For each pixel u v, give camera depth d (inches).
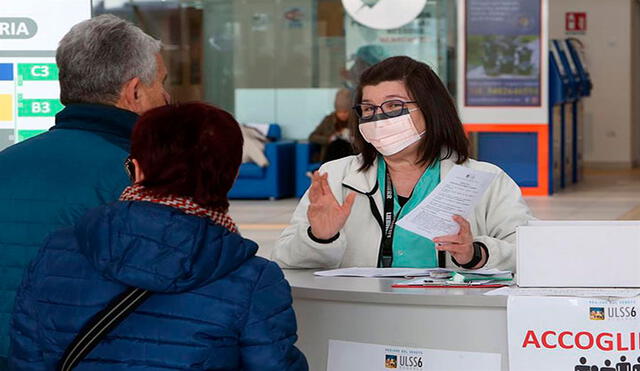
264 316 89.0
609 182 709.3
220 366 88.3
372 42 620.7
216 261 88.0
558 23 873.5
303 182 612.4
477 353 120.6
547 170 589.0
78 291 89.6
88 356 89.2
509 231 143.0
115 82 118.3
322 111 641.0
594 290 121.3
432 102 141.1
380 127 139.8
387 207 144.4
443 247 132.0
